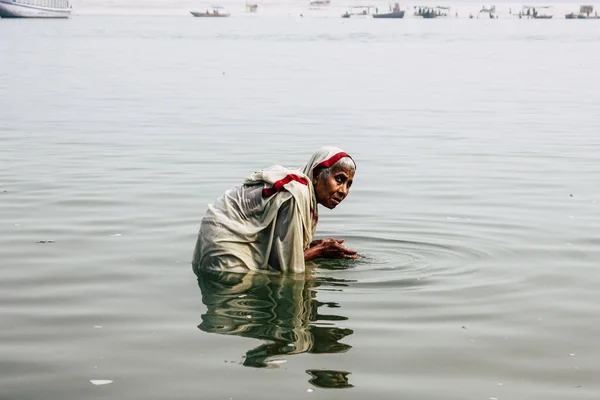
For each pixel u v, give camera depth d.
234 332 5.83
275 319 6.10
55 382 4.98
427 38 77.88
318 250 7.39
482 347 5.56
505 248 8.12
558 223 9.17
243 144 15.13
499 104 22.89
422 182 11.55
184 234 8.59
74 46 58.88
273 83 29.28
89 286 6.89
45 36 78.94
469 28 119.94
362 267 7.43
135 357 5.38
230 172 12.23
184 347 5.55
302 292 6.71
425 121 18.92
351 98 24.20
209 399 4.77
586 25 143.25
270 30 102.00
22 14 171.00
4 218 9.26
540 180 11.77
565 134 16.91
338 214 9.53
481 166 12.96
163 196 10.45
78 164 12.88
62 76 32.03
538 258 7.77
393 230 8.80
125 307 6.37
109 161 13.16
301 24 138.00
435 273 7.26
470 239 8.46
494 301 6.52
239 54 48.88
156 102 22.86
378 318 6.11
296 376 5.08
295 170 7.38
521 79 32.03
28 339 5.69
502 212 9.71
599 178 11.95
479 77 32.84
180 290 6.78
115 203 10.03
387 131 17.17
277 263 7.27
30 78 30.84
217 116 19.69
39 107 21.39
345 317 6.14
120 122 18.45
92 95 24.70
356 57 46.00
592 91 27.00
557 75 34.31
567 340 5.70
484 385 4.97
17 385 4.94
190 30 101.06
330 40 71.38
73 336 5.75
